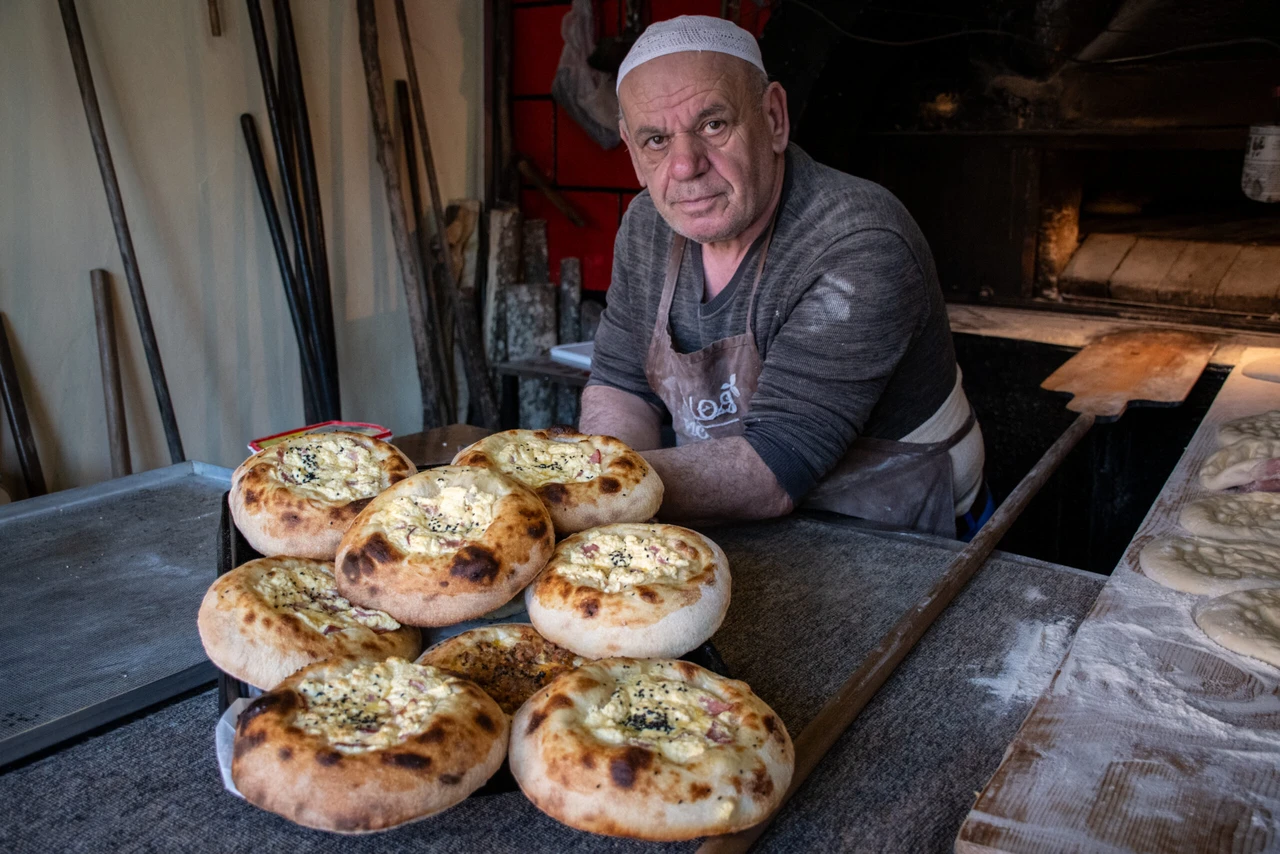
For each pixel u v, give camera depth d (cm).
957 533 179
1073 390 222
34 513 144
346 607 92
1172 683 93
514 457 110
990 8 277
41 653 102
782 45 268
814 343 142
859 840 76
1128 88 265
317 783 68
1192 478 153
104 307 251
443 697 76
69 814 78
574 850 73
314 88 296
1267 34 245
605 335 180
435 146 335
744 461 138
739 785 71
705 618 89
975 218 299
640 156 146
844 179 150
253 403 296
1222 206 340
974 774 84
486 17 342
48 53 236
